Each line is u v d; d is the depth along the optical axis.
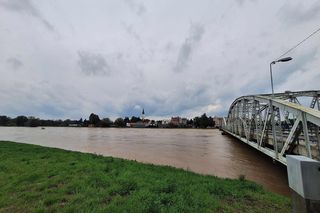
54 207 4.88
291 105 11.79
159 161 20.19
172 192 6.15
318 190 2.65
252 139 25.55
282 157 13.07
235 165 18.81
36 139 50.34
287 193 10.70
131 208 4.68
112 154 25.03
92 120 162.75
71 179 7.30
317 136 10.43
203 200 5.50
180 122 167.75
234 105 37.69
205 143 42.06
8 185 6.70
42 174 8.09
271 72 19.84
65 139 51.16
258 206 5.39
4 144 22.69
